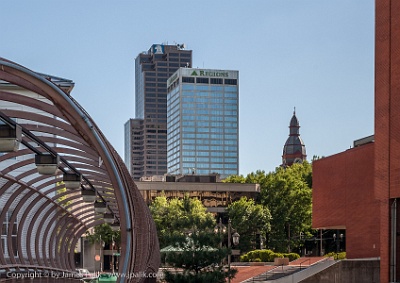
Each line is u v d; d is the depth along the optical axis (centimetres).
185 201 7862
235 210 7981
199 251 2642
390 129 3125
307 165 10756
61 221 2727
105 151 1133
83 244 7794
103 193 2392
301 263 5091
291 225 8425
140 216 1430
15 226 3017
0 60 920
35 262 2967
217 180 11331
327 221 4650
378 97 3253
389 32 3141
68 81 3225
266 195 8800
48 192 2244
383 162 3195
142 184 9675
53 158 1295
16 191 1986
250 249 7862
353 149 4356
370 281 3884
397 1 3073
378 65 3250
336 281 3903
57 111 1260
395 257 3120
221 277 2638
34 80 1001
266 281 4200
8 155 1714
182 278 2591
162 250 2970
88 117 1095
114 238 7338
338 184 4525
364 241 4194
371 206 4128
